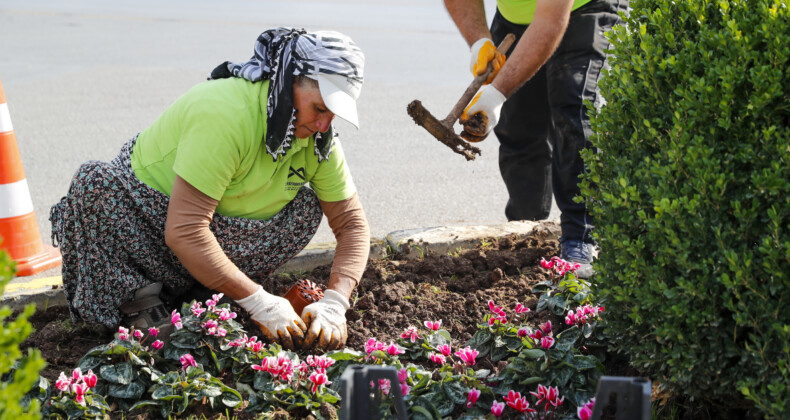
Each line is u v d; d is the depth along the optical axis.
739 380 2.24
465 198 5.82
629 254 2.46
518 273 3.76
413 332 3.05
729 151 2.28
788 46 2.20
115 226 2.99
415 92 8.80
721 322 2.27
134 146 3.12
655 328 2.42
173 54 10.73
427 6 15.45
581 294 3.22
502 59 3.53
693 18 2.49
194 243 2.87
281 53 2.80
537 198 4.46
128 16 14.02
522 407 2.61
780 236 2.15
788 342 2.09
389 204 5.68
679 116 2.30
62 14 14.23
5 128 4.12
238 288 2.96
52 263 4.29
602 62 3.74
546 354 2.83
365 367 2.16
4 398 1.51
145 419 2.72
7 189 4.15
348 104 2.77
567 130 3.71
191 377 2.80
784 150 2.14
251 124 2.85
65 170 6.29
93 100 8.41
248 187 3.01
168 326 3.05
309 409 2.74
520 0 3.88
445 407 2.74
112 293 3.06
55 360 3.03
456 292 3.61
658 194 2.31
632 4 2.76
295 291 3.24
